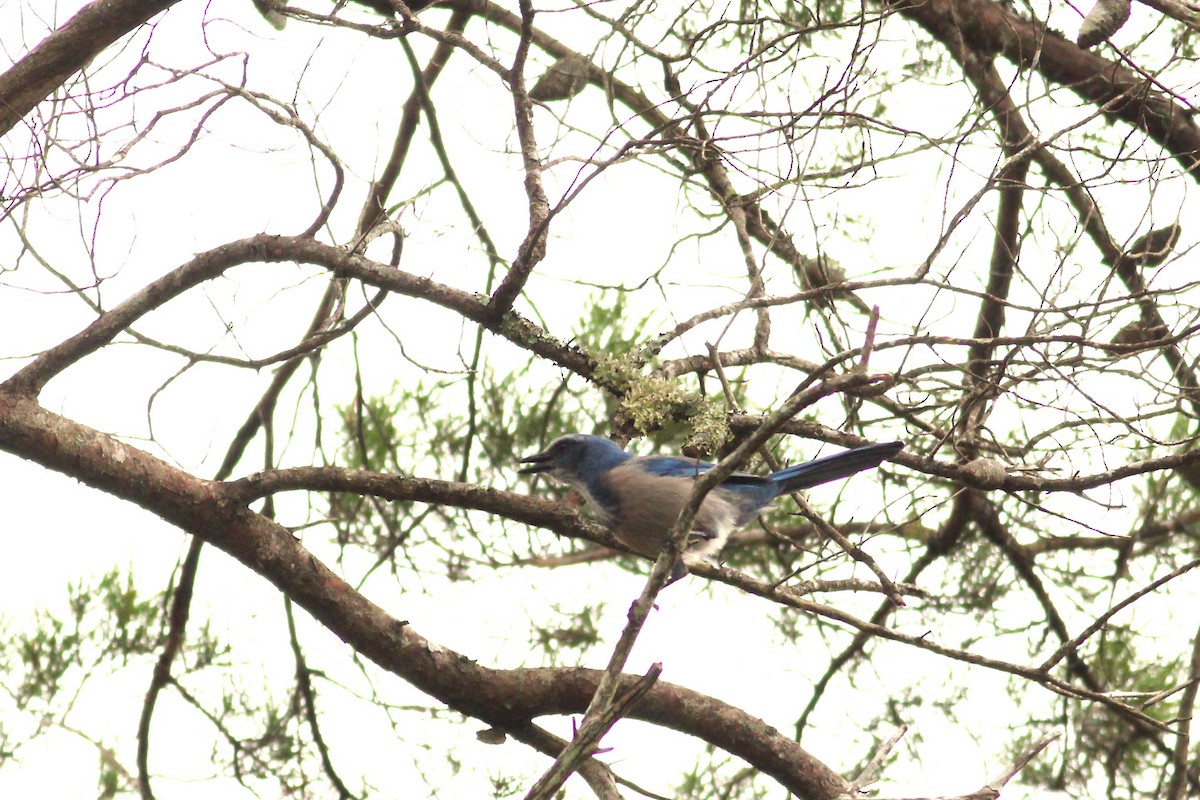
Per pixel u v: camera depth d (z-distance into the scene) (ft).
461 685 32.86
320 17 32.73
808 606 31.04
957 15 41.04
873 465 33.27
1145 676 45.70
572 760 21.50
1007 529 46.93
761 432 21.54
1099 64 42.01
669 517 32.42
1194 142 39.55
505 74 33.53
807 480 33.58
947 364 31.12
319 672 43.29
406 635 33.24
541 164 34.14
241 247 33.63
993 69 42.70
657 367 37.88
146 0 32.50
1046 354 31.04
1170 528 46.57
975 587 46.85
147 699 42.78
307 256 33.94
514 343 35.09
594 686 33.17
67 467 31.94
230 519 32.55
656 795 34.32
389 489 32.42
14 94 32.78
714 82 30.83
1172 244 33.65
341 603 33.06
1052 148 32.78
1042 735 44.83
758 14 34.04
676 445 45.83
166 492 32.27
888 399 34.45
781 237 39.75
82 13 32.76
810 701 45.60
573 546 47.03
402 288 34.27
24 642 41.32
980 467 32.27
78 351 32.45
